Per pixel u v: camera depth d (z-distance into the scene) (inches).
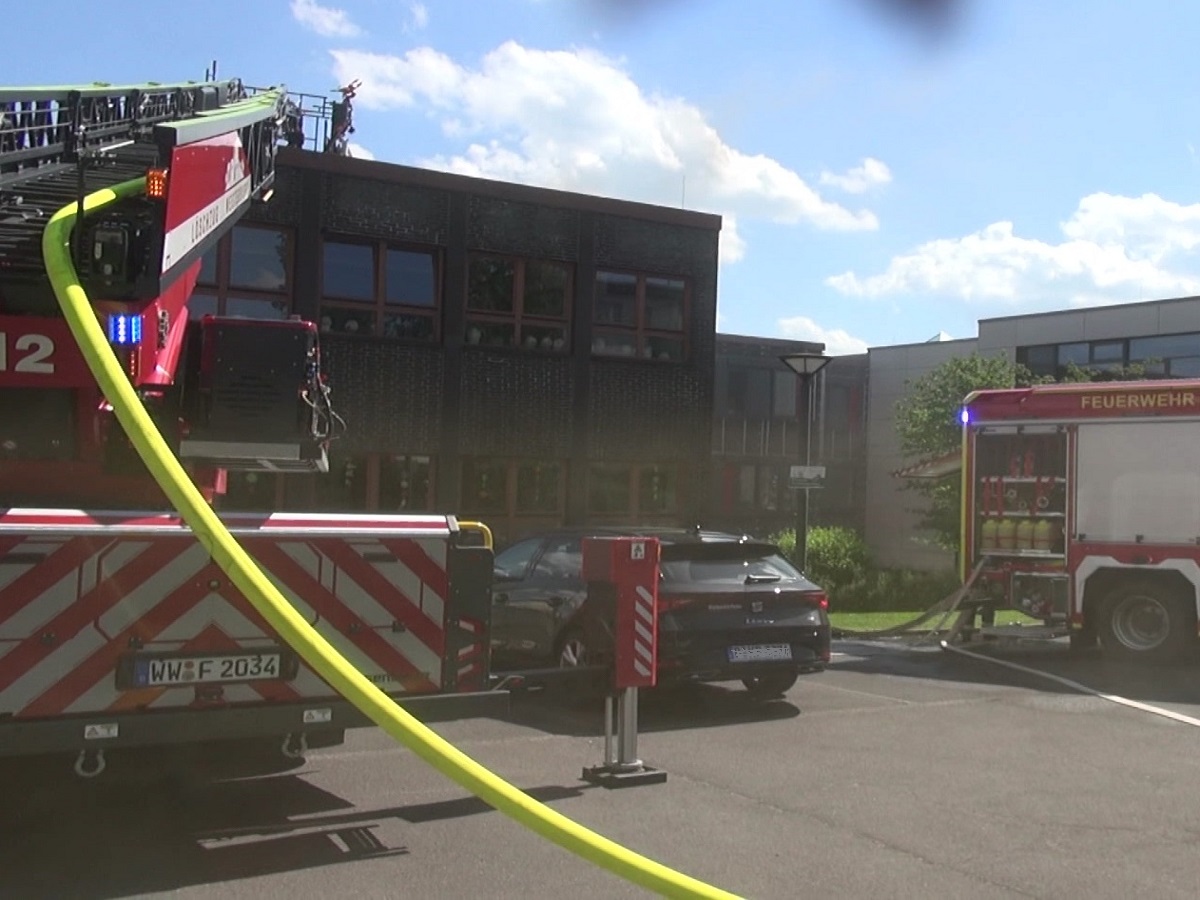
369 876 214.8
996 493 567.8
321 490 774.5
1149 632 522.0
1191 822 257.4
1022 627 561.9
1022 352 1196.5
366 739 334.3
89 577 213.5
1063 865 227.1
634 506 893.8
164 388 246.8
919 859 229.8
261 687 227.9
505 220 836.6
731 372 1238.9
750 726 364.2
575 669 287.6
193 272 271.9
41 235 226.8
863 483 1334.9
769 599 384.8
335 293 784.9
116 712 215.5
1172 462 518.6
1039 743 339.9
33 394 231.8
